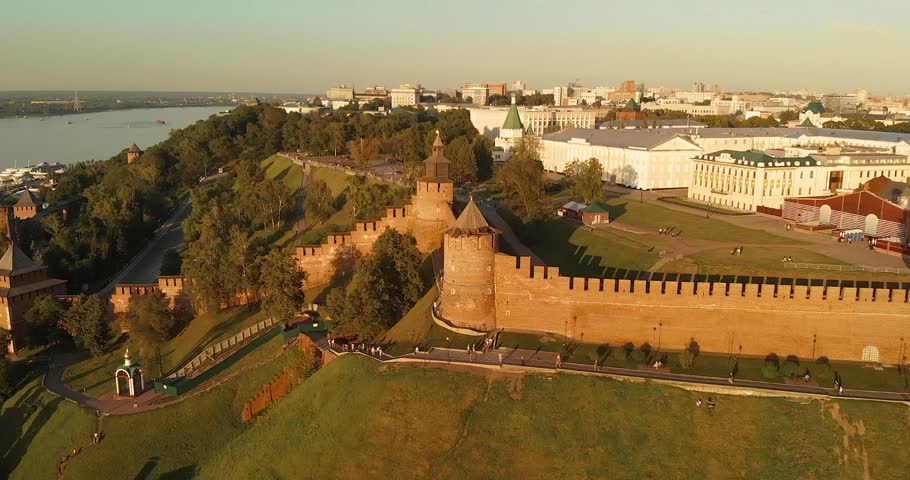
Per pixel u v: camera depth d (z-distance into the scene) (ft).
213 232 558.56
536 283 367.04
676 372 323.37
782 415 293.23
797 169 654.53
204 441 356.18
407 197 570.05
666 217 609.42
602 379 314.14
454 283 370.12
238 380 391.86
